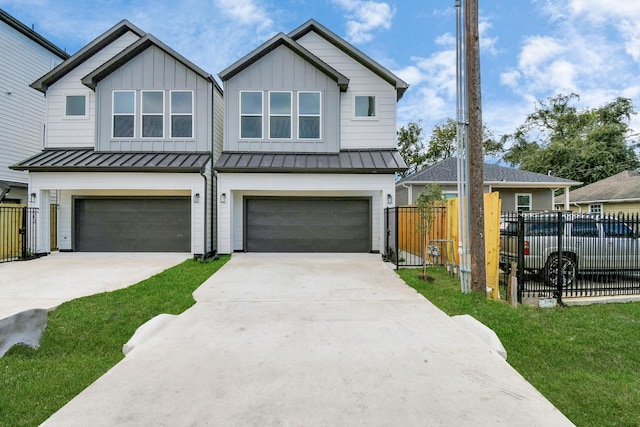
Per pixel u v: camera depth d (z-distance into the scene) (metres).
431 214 8.36
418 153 28.22
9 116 13.66
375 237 11.98
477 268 6.14
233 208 11.71
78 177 10.73
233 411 2.68
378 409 2.71
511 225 7.34
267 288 6.84
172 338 4.24
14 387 3.39
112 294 6.19
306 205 12.09
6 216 10.35
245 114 11.88
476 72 6.21
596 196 20.05
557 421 2.60
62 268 8.96
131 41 12.48
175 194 11.89
